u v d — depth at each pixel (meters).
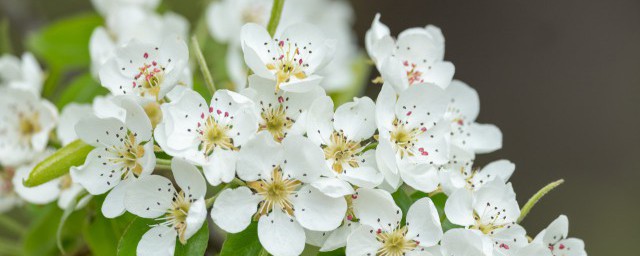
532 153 0.99
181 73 0.41
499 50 1.01
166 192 0.40
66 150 0.43
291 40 0.42
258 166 0.40
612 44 1.00
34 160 0.49
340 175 0.40
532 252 0.40
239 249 0.41
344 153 0.40
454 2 1.01
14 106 0.49
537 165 0.99
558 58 1.00
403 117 0.42
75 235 0.49
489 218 0.41
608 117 0.99
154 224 0.41
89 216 0.46
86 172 0.41
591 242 0.95
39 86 0.53
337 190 0.39
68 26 0.54
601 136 0.99
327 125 0.41
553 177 0.98
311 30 0.42
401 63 0.42
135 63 0.42
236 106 0.40
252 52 0.40
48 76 0.54
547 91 1.00
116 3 0.54
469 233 0.39
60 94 0.54
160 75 0.42
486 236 0.40
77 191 0.47
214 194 0.42
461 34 1.01
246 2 0.56
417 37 0.44
